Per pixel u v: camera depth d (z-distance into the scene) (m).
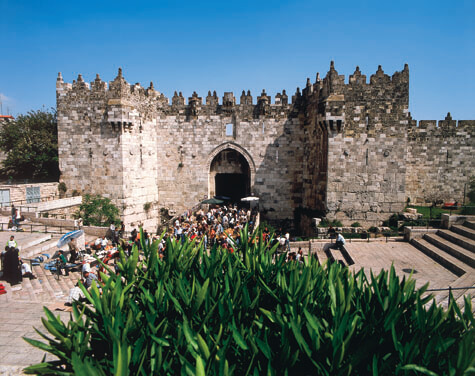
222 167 47.19
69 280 23.59
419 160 43.34
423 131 43.06
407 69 36.03
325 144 38.06
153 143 45.41
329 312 9.44
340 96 36.09
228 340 7.96
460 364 6.59
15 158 46.81
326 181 37.19
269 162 45.28
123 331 7.89
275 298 10.09
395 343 7.57
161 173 46.44
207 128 45.59
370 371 7.70
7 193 36.81
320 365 7.53
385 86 36.28
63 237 26.14
